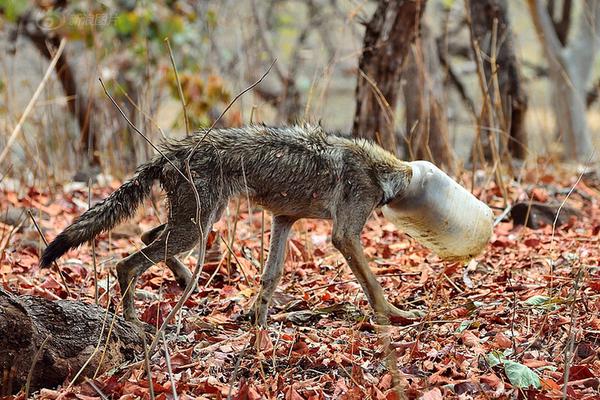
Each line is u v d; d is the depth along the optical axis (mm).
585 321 8328
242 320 8992
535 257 10734
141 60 19406
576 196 14383
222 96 19062
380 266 10742
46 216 13141
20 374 7125
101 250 11586
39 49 20641
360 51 15102
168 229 8453
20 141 16438
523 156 18406
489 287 9648
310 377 7492
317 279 10242
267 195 8719
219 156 8477
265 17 28422
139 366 7473
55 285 9789
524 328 8344
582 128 25516
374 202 8906
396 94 14672
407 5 14164
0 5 19312
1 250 10500
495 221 12422
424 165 9141
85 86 20953
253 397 6902
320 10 29672
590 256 10617
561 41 28219
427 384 7133
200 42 21359
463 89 27125
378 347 7934
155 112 17234
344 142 8930
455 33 27672
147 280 10203
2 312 7062
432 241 9273
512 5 37531
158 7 19984
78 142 17219
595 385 7145
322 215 8930
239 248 11195
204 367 7648
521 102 18266
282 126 8906
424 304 9391
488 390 7141
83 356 7375
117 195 8469
